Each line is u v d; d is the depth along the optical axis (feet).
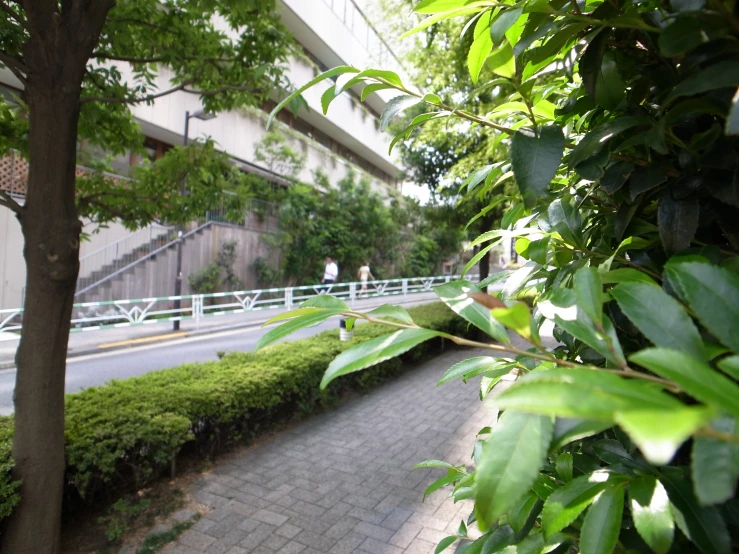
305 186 58.18
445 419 17.38
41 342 8.36
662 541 1.81
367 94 3.13
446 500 11.60
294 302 53.11
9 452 8.58
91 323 35.17
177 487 11.93
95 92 12.84
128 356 26.89
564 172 3.90
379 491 12.06
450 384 21.89
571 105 3.24
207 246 47.06
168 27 12.24
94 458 9.53
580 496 2.12
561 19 2.48
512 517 2.53
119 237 41.55
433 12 2.79
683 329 1.65
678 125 2.56
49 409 8.45
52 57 8.09
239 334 35.19
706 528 1.84
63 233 8.32
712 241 2.60
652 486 1.99
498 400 1.13
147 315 36.32
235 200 15.93
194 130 44.96
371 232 65.57
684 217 2.34
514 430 1.63
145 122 40.01
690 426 0.79
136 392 12.80
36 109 8.14
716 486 1.12
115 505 10.19
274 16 12.93
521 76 3.12
